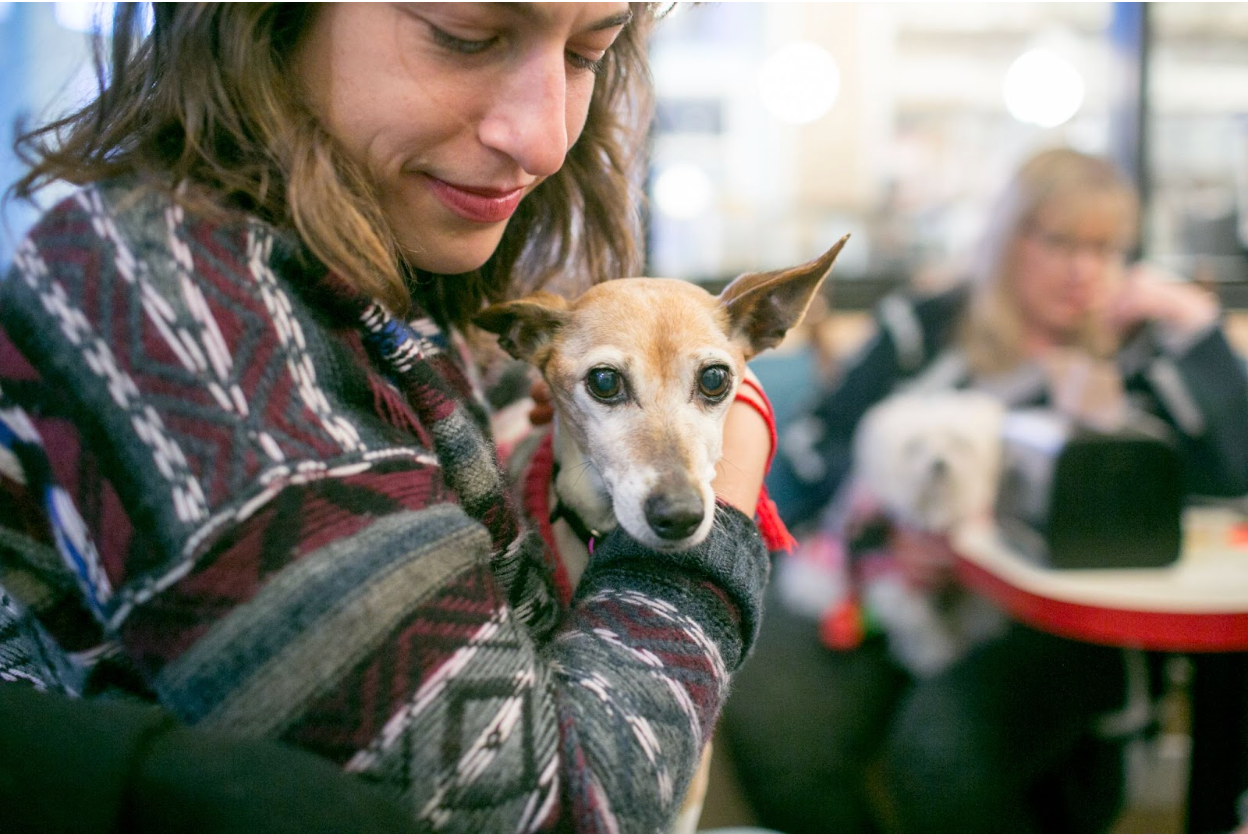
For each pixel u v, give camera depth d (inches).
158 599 22.5
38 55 71.7
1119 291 89.7
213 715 22.3
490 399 52.4
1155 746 86.8
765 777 83.7
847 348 120.1
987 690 77.2
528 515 44.1
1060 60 145.9
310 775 20.8
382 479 24.9
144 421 23.1
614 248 49.0
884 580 86.4
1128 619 59.2
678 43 134.6
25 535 26.8
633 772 24.8
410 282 36.9
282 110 28.4
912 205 145.3
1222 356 87.7
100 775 20.3
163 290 23.8
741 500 39.6
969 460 81.9
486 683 23.7
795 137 141.6
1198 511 81.8
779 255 140.3
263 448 23.3
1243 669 67.7
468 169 31.5
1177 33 137.6
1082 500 64.4
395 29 28.5
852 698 85.8
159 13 29.7
